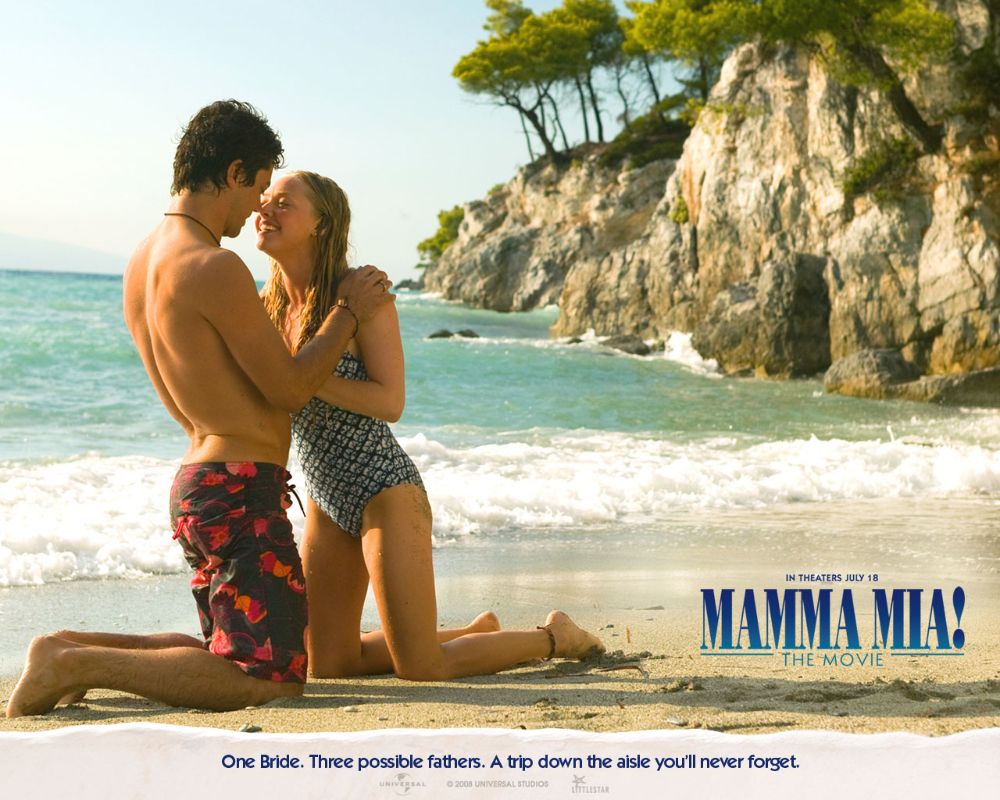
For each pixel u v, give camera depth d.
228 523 2.90
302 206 3.23
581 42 55.50
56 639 2.78
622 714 2.66
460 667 3.36
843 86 24.70
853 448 10.98
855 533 7.07
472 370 20.50
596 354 26.42
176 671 2.79
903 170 23.62
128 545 5.82
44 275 118.06
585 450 10.93
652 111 55.59
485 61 55.75
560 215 55.00
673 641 4.10
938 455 10.51
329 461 3.31
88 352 17.27
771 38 24.03
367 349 3.27
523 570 5.81
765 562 6.09
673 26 29.31
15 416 11.56
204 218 2.95
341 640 3.42
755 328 23.92
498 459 9.69
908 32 22.31
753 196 26.84
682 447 11.31
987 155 22.44
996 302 21.45
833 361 23.58
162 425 11.38
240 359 2.87
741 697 2.92
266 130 2.99
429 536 3.36
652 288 30.75
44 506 6.66
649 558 6.18
